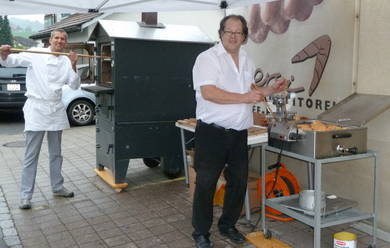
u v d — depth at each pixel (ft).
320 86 12.98
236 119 10.05
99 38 16.31
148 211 13.50
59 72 13.62
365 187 11.78
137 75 14.99
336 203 10.73
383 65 10.94
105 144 16.16
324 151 9.50
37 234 11.84
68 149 22.84
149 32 15.21
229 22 9.80
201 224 10.55
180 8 13.98
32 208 13.85
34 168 13.89
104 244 11.19
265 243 10.94
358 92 11.69
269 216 12.67
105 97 15.75
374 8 11.08
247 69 10.43
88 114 31.04
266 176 12.88
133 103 15.08
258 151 15.79
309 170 12.57
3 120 34.01
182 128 14.73
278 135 10.32
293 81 14.08
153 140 15.67
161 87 15.47
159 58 15.26
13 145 24.31
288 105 13.97
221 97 9.48
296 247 10.82
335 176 12.72
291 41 14.06
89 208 13.84
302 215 10.14
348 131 9.71
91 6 12.71
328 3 12.50
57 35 13.44
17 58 12.89
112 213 13.37
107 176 16.61
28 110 13.53
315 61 13.11
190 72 15.90
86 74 29.91
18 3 11.94
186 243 11.18
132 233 11.85
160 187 15.88
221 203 13.61
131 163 19.43
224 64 9.95
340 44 12.19
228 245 11.03
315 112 13.26
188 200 14.43
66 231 12.03
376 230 10.44
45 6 12.36
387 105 10.11
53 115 13.79
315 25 13.02
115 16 30.73
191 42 15.56
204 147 10.21
